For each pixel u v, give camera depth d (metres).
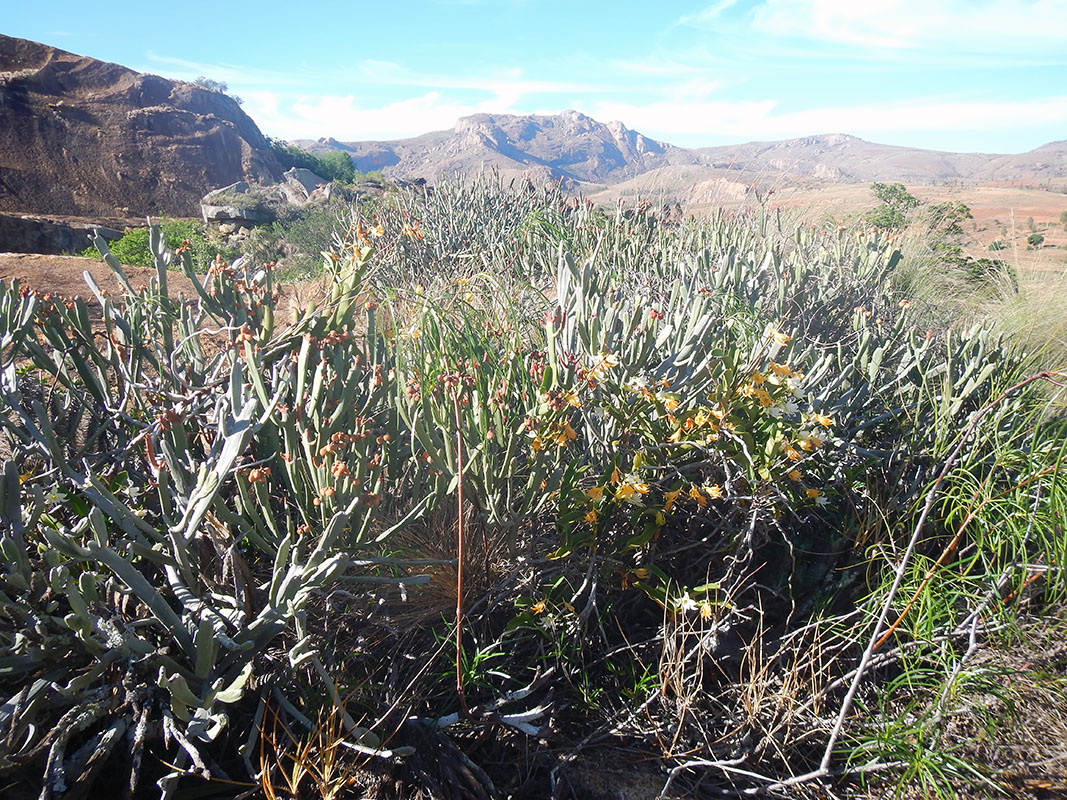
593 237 5.63
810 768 2.02
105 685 1.72
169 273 7.84
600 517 2.35
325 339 2.46
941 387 3.36
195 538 2.12
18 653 1.67
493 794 1.85
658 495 2.52
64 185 70.94
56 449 1.96
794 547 2.60
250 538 2.01
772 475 2.42
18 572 1.70
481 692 2.13
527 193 7.56
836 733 1.90
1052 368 3.75
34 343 2.40
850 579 2.50
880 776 1.96
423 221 6.74
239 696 1.62
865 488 2.77
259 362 2.37
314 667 1.92
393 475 2.40
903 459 2.90
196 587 1.94
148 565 2.13
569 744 2.04
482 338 2.85
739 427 2.42
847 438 2.92
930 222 7.93
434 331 2.76
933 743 1.93
